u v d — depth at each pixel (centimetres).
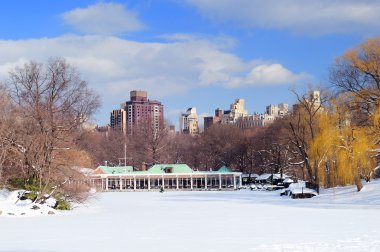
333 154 6469
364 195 6131
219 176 13150
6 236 2834
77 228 3288
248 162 15300
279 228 3147
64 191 5172
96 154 15112
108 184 13438
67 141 5197
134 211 5084
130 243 2508
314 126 7800
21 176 5150
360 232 2861
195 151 16675
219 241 2552
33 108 5072
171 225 3466
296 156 10881
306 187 7869
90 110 5478
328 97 7638
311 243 2420
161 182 13750
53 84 5228
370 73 6481
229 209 5166
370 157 6269
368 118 6256
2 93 5088
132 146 16462
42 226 3450
